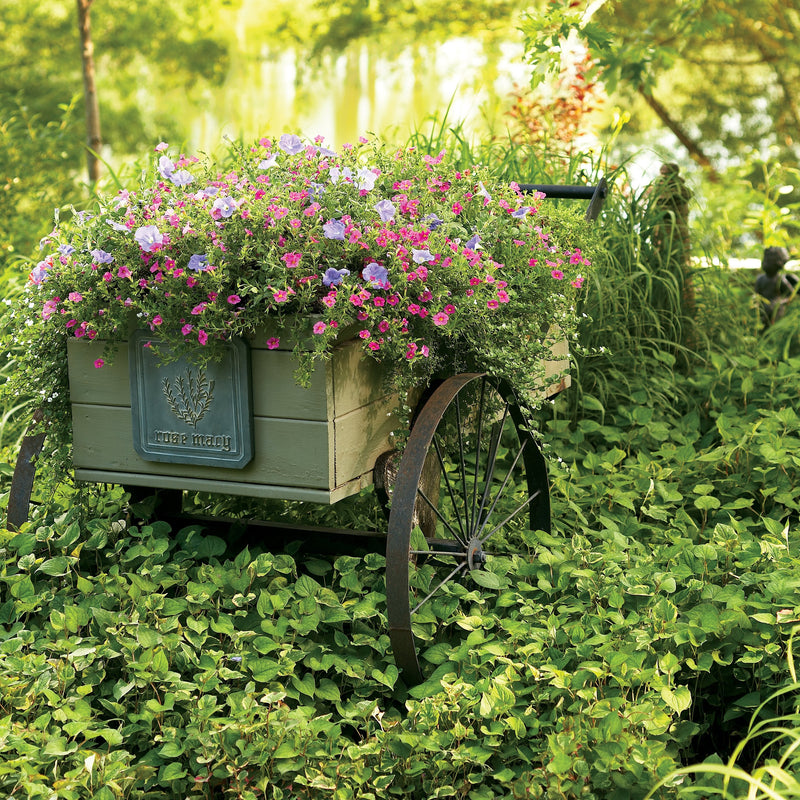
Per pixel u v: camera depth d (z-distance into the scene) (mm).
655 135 10680
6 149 6477
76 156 10680
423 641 2627
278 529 2963
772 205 6430
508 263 2941
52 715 2229
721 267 5348
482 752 2115
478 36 10453
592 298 4508
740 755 2514
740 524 3131
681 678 2508
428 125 8586
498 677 2270
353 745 2127
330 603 2539
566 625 2502
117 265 2604
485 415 3164
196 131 12641
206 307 2430
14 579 2617
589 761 2104
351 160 2926
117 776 2068
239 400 2525
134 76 12406
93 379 2715
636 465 3676
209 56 11820
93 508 3068
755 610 2676
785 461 3510
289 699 2412
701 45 9609
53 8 11547
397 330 2525
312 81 11703
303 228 2555
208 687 2277
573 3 4734
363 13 10625
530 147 5289
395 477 2775
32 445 2840
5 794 2008
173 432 2615
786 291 5598
